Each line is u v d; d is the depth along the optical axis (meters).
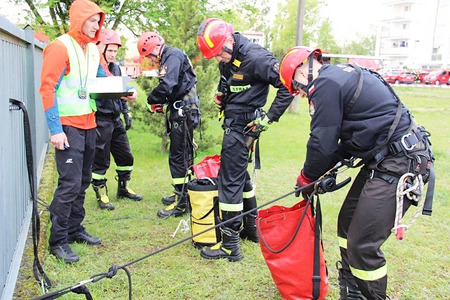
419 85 37.28
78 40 3.31
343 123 2.45
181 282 3.27
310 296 2.84
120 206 5.01
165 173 6.48
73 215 3.79
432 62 59.66
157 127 7.62
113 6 8.02
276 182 6.14
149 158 7.44
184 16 7.46
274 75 3.34
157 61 4.53
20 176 3.64
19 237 3.54
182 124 4.57
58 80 3.15
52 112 3.14
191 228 3.92
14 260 3.17
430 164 2.44
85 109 3.39
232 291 3.16
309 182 2.70
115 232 4.20
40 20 7.82
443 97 23.88
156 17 7.74
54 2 7.22
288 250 2.81
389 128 2.39
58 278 3.21
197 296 3.09
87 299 2.36
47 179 5.34
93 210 4.83
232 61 3.46
